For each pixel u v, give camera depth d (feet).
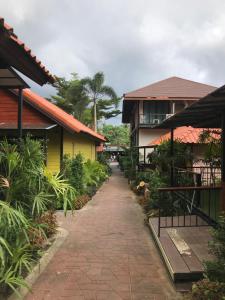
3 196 17.15
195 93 101.60
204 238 21.74
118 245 22.90
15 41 13.28
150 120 100.22
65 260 19.74
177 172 36.83
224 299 11.79
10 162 16.35
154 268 18.52
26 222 14.20
